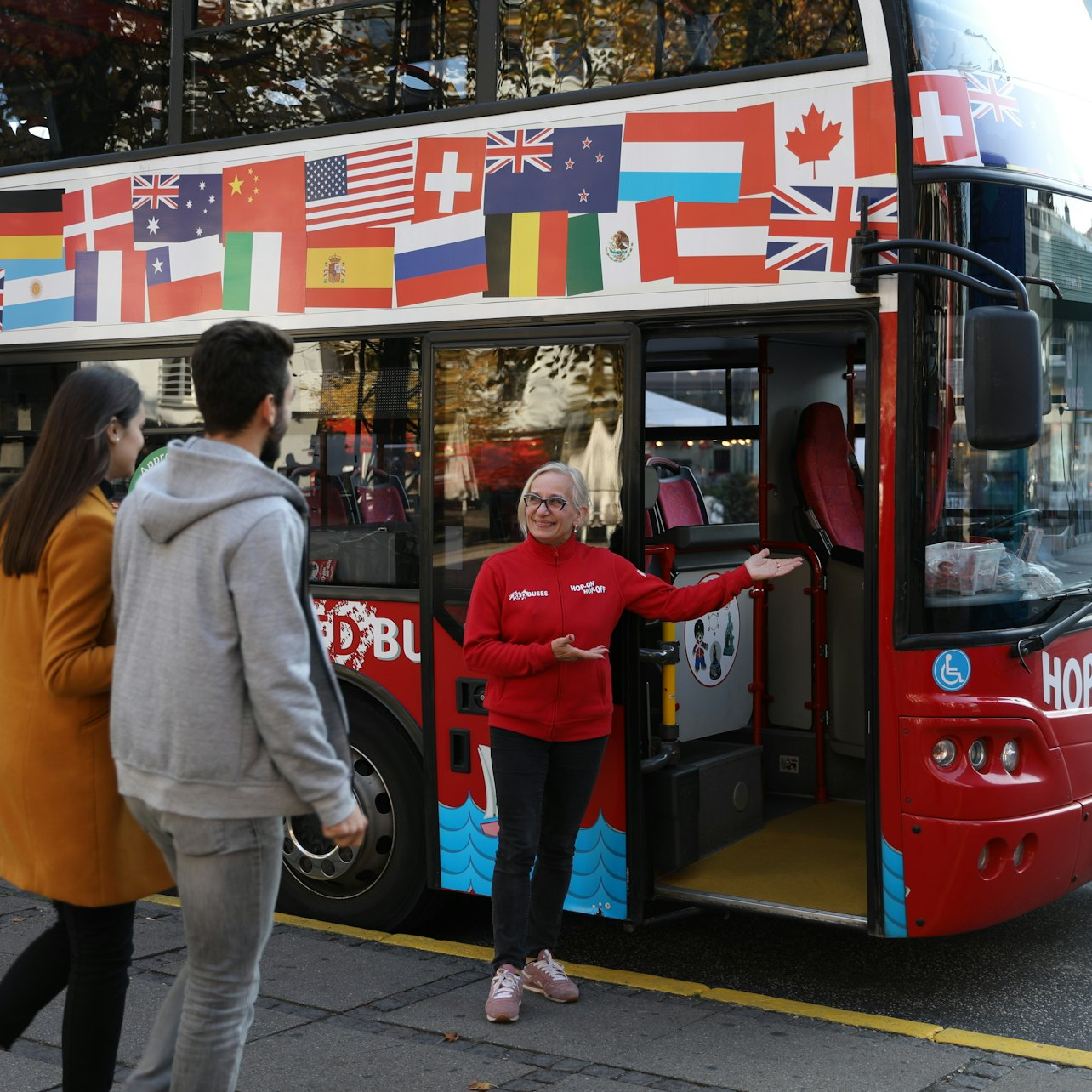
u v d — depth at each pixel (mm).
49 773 3279
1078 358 4988
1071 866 4918
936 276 4559
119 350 6152
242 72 5887
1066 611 4938
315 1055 4262
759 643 6355
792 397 6574
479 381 5316
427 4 5449
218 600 2947
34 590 3277
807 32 4746
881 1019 4637
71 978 3373
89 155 6262
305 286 5719
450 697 5375
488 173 5301
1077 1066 4234
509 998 4559
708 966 5355
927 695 4621
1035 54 4934
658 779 5141
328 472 5734
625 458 5035
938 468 4629
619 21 5070
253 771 2973
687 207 4910
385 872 5633
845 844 5586
